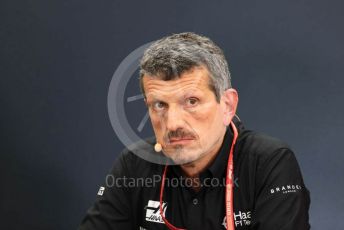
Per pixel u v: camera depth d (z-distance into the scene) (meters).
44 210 8.47
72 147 8.44
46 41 8.45
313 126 7.64
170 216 4.57
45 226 8.45
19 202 8.48
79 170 8.43
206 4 7.96
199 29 8.00
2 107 8.55
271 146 4.53
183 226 4.52
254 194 4.41
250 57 7.82
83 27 8.36
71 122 8.43
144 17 8.18
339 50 7.55
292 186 4.24
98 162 8.38
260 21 7.79
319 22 7.61
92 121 8.38
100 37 8.32
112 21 8.27
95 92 8.37
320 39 7.61
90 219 4.78
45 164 8.51
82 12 8.34
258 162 4.47
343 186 7.54
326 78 7.61
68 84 8.42
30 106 8.55
